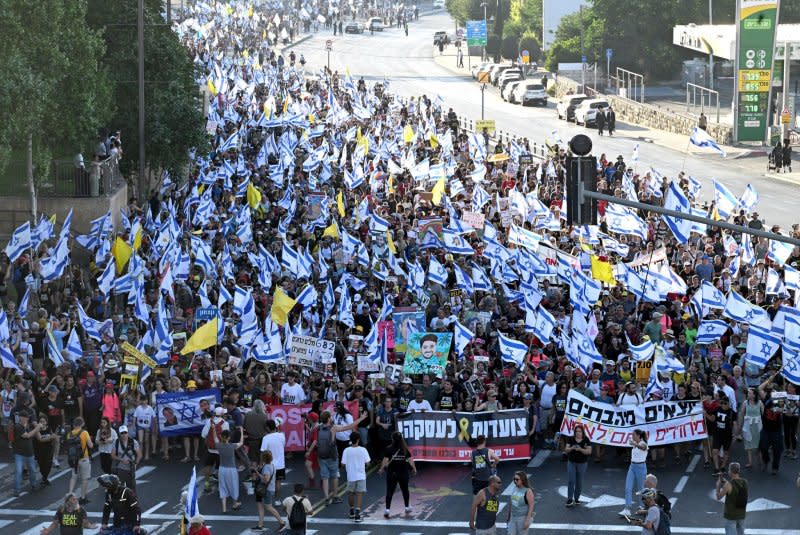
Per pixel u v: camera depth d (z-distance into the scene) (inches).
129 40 2127.2
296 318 1462.8
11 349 1294.3
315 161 2218.3
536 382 1227.2
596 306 1478.8
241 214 1785.2
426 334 1222.3
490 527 924.0
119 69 2122.3
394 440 1051.3
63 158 2096.5
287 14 6884.8
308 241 1739.7
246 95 3193.9
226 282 1478.8
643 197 2082.9
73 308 1411.2
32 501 1102.4
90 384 1217.4
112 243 1690.5
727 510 935.0
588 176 959.0
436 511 1065.5
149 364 1188.5
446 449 1174.3
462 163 2470.5
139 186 2021.4
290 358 1234.6
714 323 1259.8
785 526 1010.7
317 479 1151.6
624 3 4114.2
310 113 2957.7
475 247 1732.3
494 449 1174.3
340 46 5876.0
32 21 1674.5
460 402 1214.9
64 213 1878.7
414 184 2252.7
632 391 1163.3
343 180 2203.5
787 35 3110.2
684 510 1052.5
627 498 1037.8
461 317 1439.5
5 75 1603.1
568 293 1526.8
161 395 1191.6
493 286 1549.0
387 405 1179.3
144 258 1670.8
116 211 1947.6
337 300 1480.1
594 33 4239.7
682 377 1218.0
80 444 1082.1
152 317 1422.2
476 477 1023.0
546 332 1293.1
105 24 2117.4
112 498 927.0
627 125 3607.3
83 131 1834.4
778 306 1397.6
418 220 1759.4
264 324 1342.3
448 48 5826.8
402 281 1540.4
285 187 2138.3
